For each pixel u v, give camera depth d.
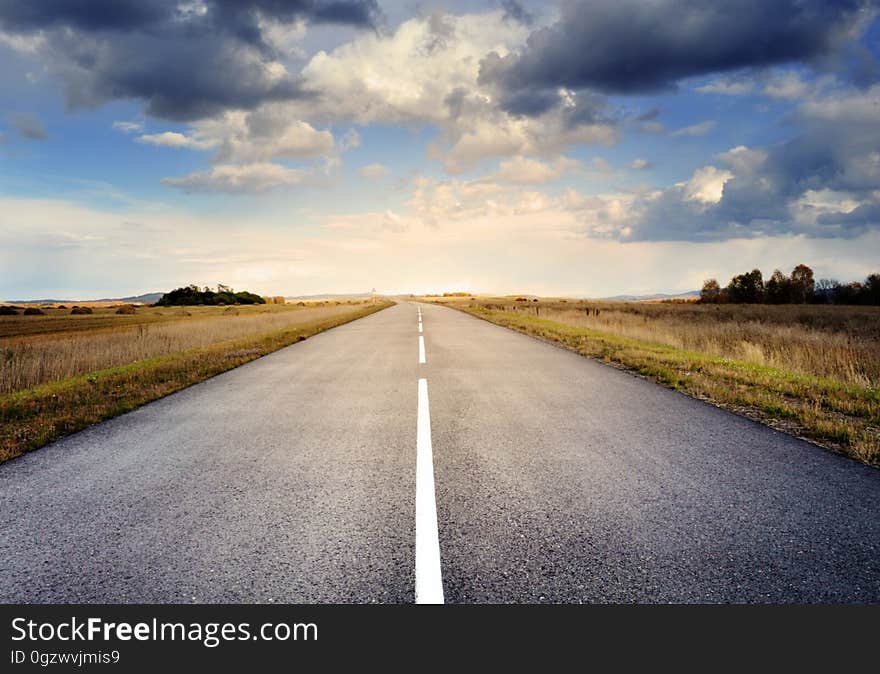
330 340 16.80
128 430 5.73
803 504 3.50
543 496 3.64
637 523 3.20
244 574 2.67
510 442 5.02
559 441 5.05
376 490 3.79
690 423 5.78
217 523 3.26
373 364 10.89
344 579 2.62
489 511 3.39
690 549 2.87
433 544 2.95
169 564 2.78
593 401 6.99
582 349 13.05
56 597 2.53
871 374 9.58
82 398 7.64
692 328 20.50
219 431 5.61
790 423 5.78
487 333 19.11
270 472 4.22
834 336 17.25
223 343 15.84
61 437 5.46
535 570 2.67
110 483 4.03
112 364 12.64
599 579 2.59
